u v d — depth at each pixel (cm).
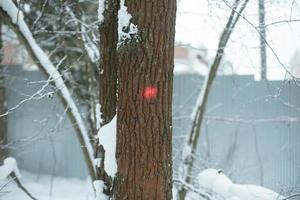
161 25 350
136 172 350
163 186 355
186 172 611
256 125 775
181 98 878
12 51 868
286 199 482
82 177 1005
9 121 982
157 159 352
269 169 742
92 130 617
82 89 726
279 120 696
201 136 830
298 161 723
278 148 746
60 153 1020
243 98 793
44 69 555
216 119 757
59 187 931
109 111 415
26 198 682
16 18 529
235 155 786
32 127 961
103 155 417
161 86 352
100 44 425
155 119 350
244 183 726
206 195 486
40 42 741
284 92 718
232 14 521
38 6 723
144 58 346
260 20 494
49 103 927
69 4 653
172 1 358
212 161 697
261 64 582
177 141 711
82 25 624
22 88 952
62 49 732
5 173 501
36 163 1021
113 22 414
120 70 356
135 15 349
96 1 664
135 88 348
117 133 362
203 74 882
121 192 356
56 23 699
